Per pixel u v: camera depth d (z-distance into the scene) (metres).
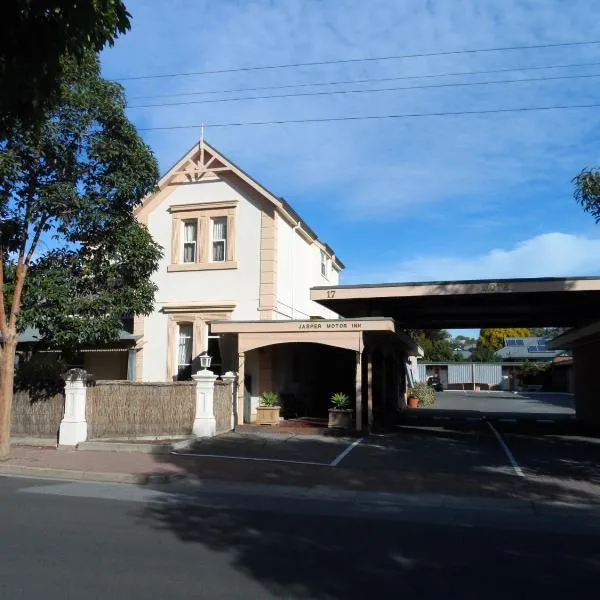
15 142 12.33
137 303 14.59
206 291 20.33
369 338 18.81
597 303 19.91
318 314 25.95
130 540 7.01
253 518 8.45
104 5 4.34
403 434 18.06
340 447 15.07
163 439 15.71
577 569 6.16
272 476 11.69
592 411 21.48
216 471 12.07
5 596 5.11
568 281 16.38
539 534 7.75
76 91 12.80
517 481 11.22
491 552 6.79
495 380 57.19
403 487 10.84
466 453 14.41
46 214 13.23
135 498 9.84
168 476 11.37
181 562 6.16
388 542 7.17
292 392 22.17
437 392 51.81
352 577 5.78
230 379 17.91
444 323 26.48
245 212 20.27
